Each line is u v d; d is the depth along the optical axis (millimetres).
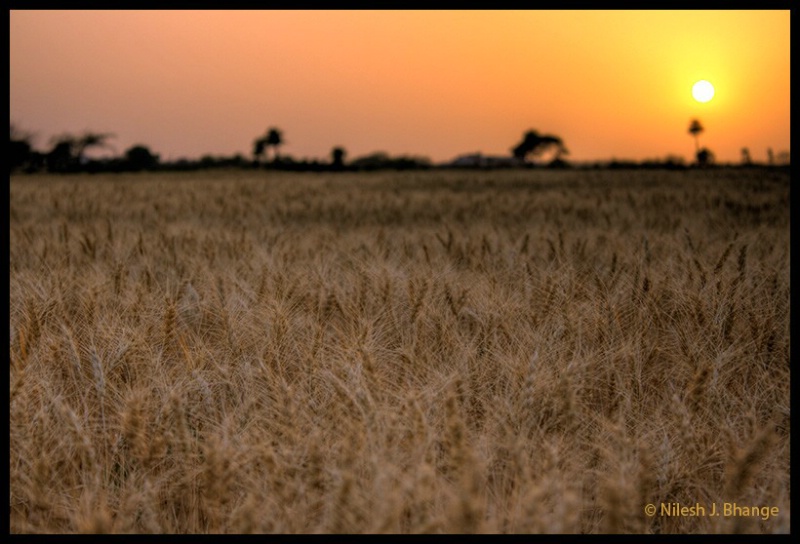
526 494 2287
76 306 4566
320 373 3275
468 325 4207
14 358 3271
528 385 2926
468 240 7383
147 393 3008
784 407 3201
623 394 3248
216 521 2320
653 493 2535
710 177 32312
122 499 2576
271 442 2758
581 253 6410
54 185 22797
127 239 7969
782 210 12641
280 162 56812
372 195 19938
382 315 4168
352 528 2074
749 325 3906
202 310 4418
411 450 2510
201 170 54375
